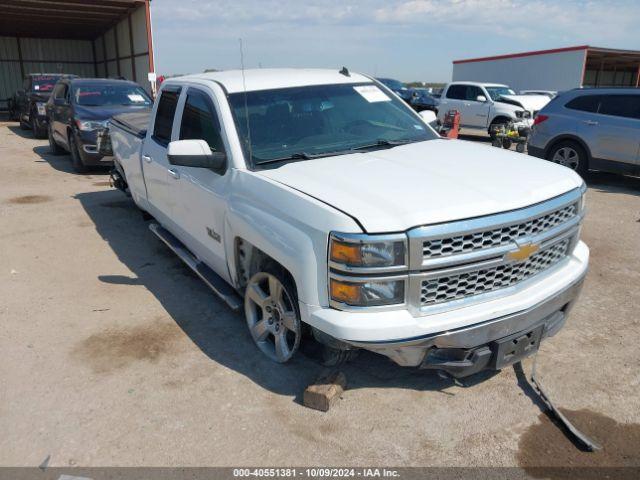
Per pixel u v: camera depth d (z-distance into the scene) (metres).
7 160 12.08
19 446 2.96
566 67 27.48
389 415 3.16
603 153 9.21
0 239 6.48
